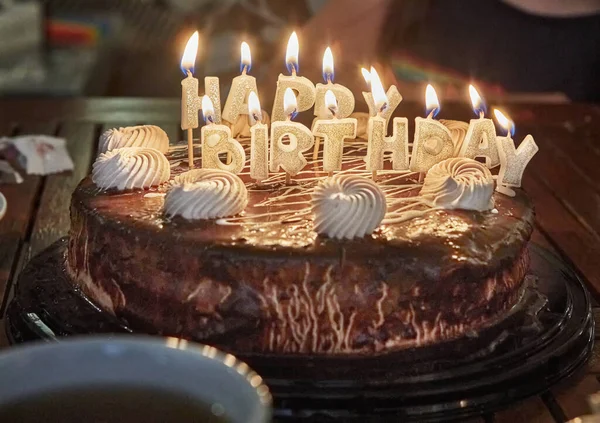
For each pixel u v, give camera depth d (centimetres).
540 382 60
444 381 58
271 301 60
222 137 71
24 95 174
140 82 181
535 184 97
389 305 61
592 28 140
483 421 58
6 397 44
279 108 77
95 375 45
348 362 60
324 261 60
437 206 67
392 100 78
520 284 67
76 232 68
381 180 72
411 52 142
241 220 64
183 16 181
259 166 70
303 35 134
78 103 120
